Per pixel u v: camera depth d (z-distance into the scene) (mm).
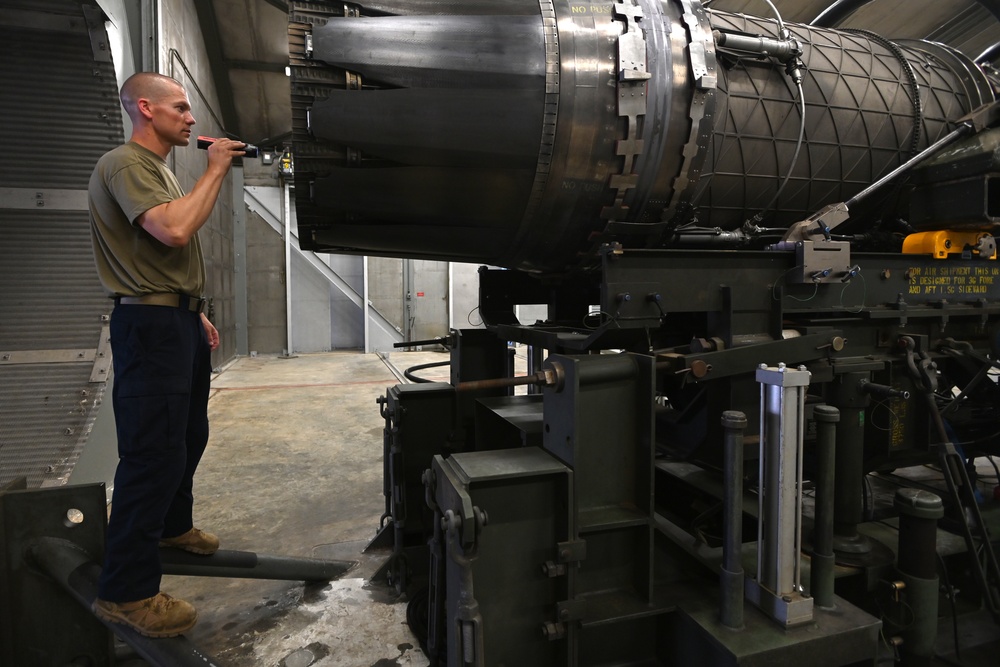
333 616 1824
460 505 1132
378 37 1512
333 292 9930
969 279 2000
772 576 1304
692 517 2025
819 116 1901
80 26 2566
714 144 1763
